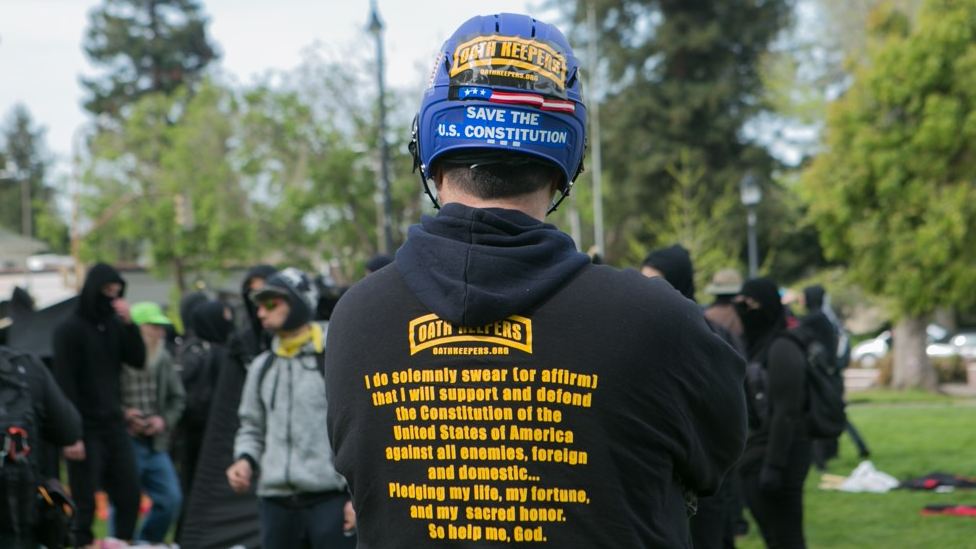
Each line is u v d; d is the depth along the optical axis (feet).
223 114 141.08
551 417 5.95
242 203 144.25
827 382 19.29
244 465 17.93
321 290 25.55
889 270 78.95
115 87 260.21
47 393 15.61
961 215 76.07
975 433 48.08
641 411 5.99
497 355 6.04
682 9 156.15
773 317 19.52
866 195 79.36
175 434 30.78
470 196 6.45
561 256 6.24
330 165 123.95
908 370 82.99
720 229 139.64
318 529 17.34
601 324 6.04
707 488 6.56
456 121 6.38
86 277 24.58
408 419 6.14
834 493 33.40
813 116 129.70
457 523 5.96
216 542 22.82
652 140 152.05
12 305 33.17
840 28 128.26
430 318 6.21
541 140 6.35
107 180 150.10
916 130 77.71
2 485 14.35
